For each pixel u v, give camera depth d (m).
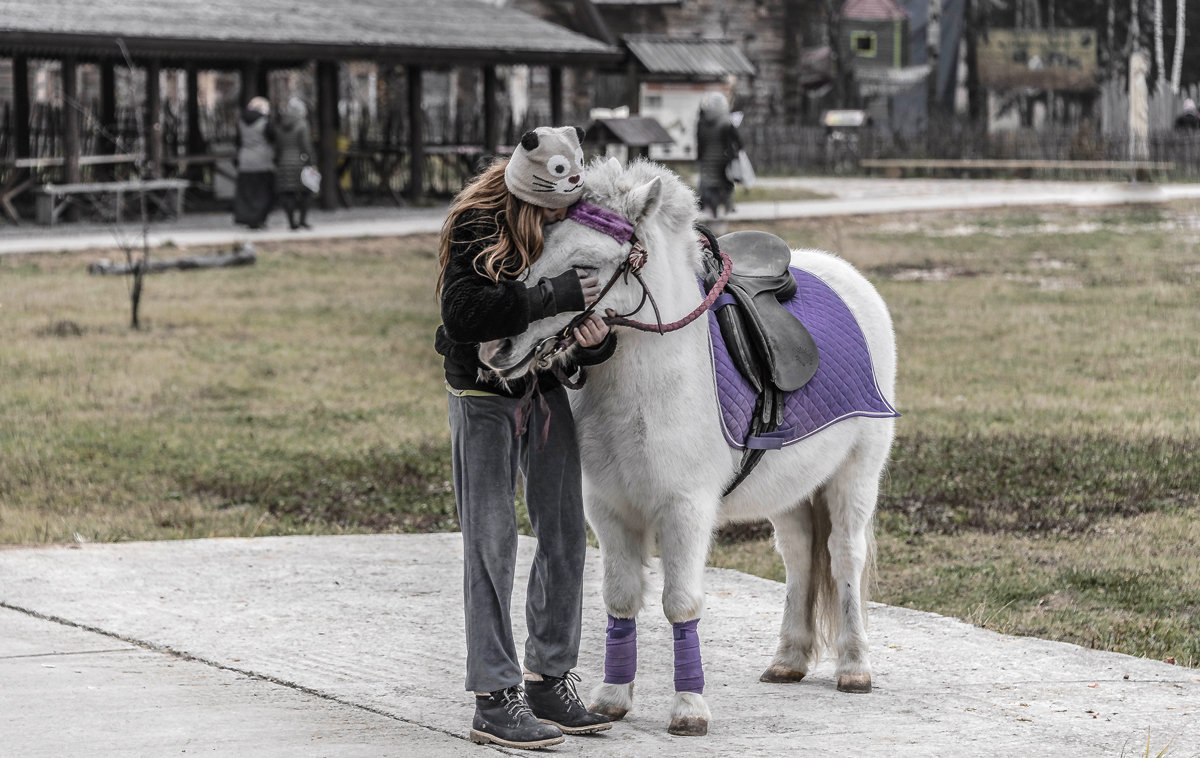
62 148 27.06
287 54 27.28
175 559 7.63
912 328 16.78
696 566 4.66
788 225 26.53
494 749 4.54
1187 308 17.91
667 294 4.57
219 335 16.72
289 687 5.28
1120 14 45.78
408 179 32.91
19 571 7.20
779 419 4.97
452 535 8.53
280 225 26.64
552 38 31.72
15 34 24.00
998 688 5.39
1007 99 47.28
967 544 8.27
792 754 4.50
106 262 21.20
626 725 4.89
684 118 39.00
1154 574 7.49
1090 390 13.11
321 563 7.60
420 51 28.98
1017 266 22.05
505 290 4.21
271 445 11.51
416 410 13.03
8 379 13.89
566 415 4.64
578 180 4.27
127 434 11.77
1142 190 34.22
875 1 47.75
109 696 5.06
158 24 26.09
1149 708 5.09
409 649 5.86
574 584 4.74
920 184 37.97
